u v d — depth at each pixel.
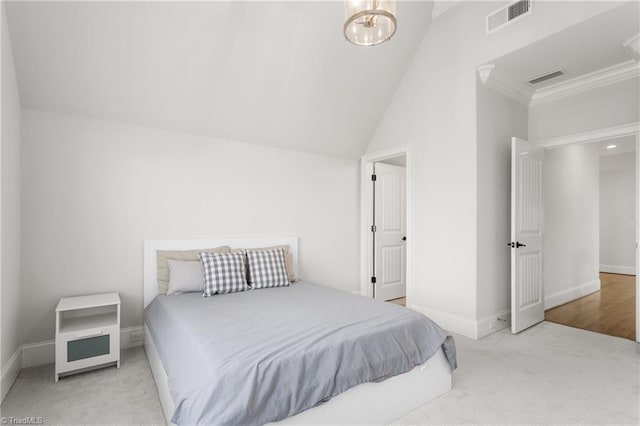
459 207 3.17
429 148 3.48
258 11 2.56
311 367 1.50
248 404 1.27
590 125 3.22
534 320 3.42
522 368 2.40
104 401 1.96
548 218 4.17
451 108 3.26
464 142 3.13
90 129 2.69
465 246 3.11
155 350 2.21
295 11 2.67
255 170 3.56
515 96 3.47
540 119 3.61
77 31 2.22
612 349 2.75
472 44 3.07
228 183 3.38
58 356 2.18
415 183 3.62
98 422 1.76
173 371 1.63
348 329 1.82
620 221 6.74
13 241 2.21
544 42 2.62
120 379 2.23
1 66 1.89
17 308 2.33
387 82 3.70
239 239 3.41
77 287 2.62
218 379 1.32
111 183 2.77
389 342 1.81
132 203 2.86
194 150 3.18
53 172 2.54
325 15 2.79
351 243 4.39
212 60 2.71
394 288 4.72
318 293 2.77
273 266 3.12
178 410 1.35
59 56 2.30
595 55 2.81
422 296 3.52
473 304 3.04
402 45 3.44
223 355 1.48
